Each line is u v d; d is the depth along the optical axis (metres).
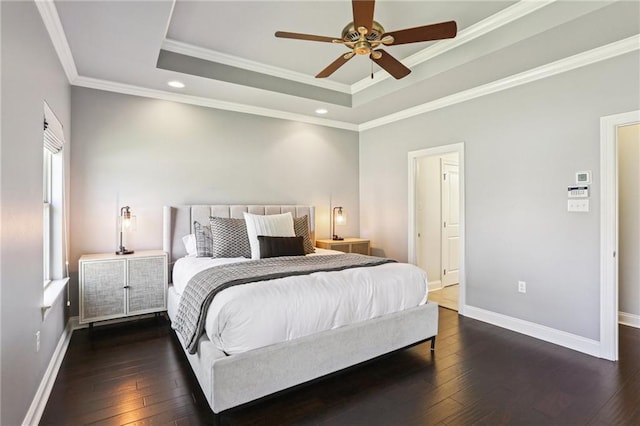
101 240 3.45
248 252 3.50
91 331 3.17
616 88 2.62
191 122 3.94
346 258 3.23
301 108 4.37
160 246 3.76
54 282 2.76
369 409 2.02
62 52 2.65
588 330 2.80
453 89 3.64
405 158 4.55
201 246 3.52
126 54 2.81
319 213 4.97
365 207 5.25
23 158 1.74
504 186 3.39
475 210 3.66
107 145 3.47
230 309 1.90
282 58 3.46
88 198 3.38
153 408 2.00
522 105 3.23
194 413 1.96
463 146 3.76
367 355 2.40
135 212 3.62
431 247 5.06
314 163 4.91
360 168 5.36
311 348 2.12
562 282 2.96
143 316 3.62
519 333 3.26
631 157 3.59
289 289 2.14
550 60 2.90
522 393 2.19
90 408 1.99
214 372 1.77
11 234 1.55
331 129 5.08
